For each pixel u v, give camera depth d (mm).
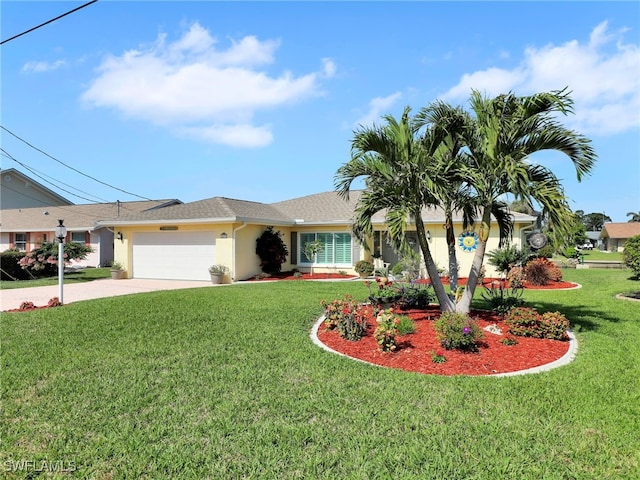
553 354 7051
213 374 5887
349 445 3924
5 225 30625
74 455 3756
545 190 7805
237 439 4039
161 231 20125
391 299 10906
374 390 5293
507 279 16969
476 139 8875
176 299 12180
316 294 13461
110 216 29344
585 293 14703
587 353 7078
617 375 5934
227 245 18234
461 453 3787
